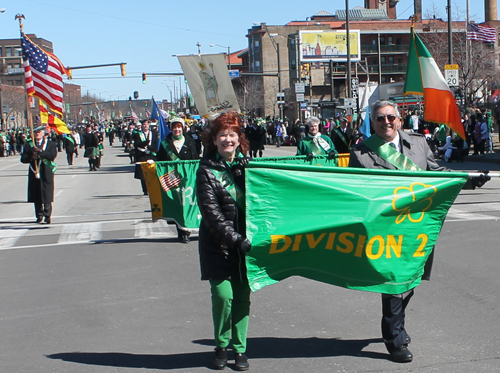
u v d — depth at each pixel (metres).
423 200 4.35
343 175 4.34
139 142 15.74
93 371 4.48
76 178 23.73
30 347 5.05
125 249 9.05
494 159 23.20
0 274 7.75
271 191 4.21
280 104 54.78
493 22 72.12
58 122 13.82
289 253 4.27
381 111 4.56
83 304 6.27
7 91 82.69
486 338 4.88
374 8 92.94
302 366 4.42
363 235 4.27
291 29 86.44
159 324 5.55
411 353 4.46
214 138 4.30
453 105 7.62
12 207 15.24
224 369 4.43
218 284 4.24
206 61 15.39
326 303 6.05
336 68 74.56
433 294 6.20
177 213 9.41
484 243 8.51
